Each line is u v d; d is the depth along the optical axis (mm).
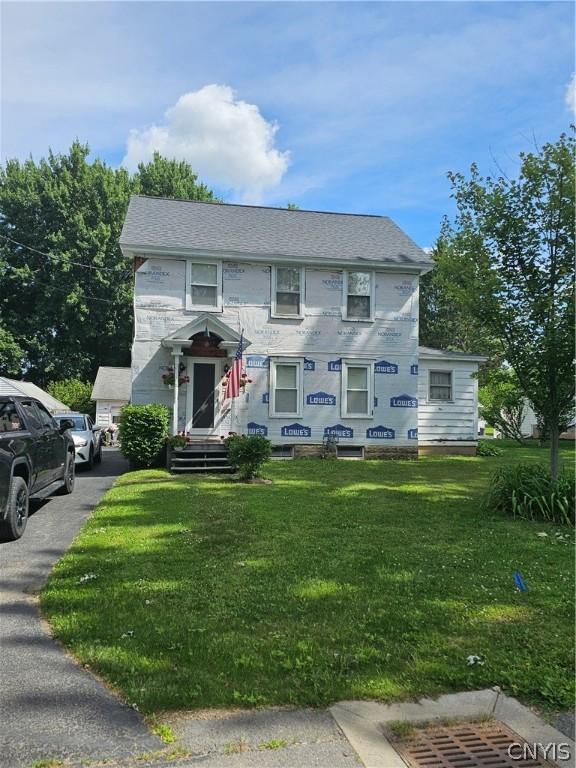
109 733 2934
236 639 3947
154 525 7535
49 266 37344
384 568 5605
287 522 7680
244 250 16016
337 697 3246
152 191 41250
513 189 8820
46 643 4012
